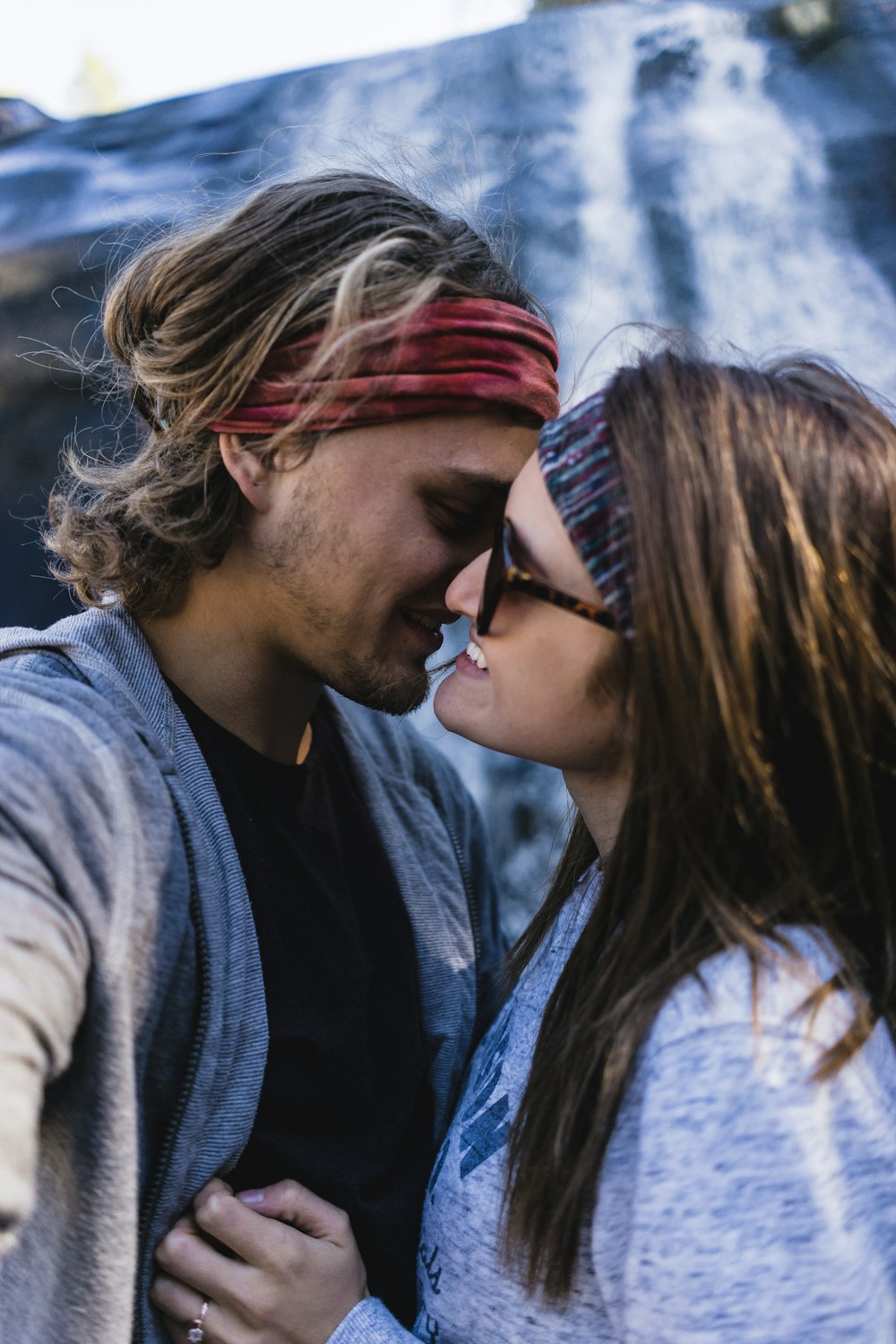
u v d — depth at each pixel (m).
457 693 0.93
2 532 3.72
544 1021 0.86
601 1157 0.73
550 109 4.64
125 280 1.07
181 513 0.97
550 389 0.98
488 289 0.97
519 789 3.34
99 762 0.80
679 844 0.77
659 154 4.45
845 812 0.77
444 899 1.15
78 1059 0.76
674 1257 0.68
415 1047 1.04
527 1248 0.79
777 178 4.32
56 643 0.89
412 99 4.88
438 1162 0.95
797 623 0.76
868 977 0.75
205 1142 0.84
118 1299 0.77
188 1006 0.83
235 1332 0.82
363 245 0.93
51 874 0.73
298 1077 0.92
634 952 0.78
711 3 5.08
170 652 0.99
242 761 1.00
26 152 5.09
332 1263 0.85
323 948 0.97
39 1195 0.76
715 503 0.76
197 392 0.96
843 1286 0.66
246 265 0.94
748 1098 0.68
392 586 0.97
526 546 0.84
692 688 0.76
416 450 0.94
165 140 4.96
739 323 4.03
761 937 0.73
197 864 0.85
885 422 0.82
